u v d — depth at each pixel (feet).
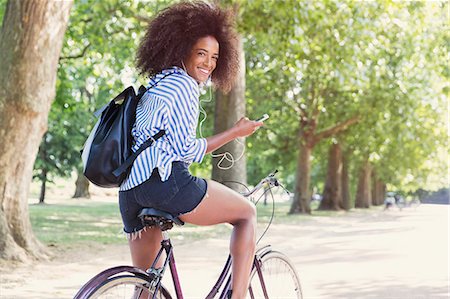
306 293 26.58
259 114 100.42
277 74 93.04
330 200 127.13
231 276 12.09
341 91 99.81
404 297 25.96
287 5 55.42
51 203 126.11
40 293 25.02
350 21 63.67
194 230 57.06
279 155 120.26
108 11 66.39
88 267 32.42
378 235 61.00
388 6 63.31
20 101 32.86
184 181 11.19
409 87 90.02
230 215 11.90
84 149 11.58
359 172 169.68
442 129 101.19
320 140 112.37
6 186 33.27
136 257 12.55
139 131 11.34
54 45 33.65
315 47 61.36
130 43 71.31
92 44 69.36
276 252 15.03
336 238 56.34
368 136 109.09
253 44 80.79
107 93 110.52
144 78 12.57
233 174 58.08
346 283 29.48
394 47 81.66
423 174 205.36
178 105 11.30
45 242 41.88
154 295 11.63
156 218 11.32
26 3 32.60
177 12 12.17
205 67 12.19
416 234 63.05
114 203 132.36
